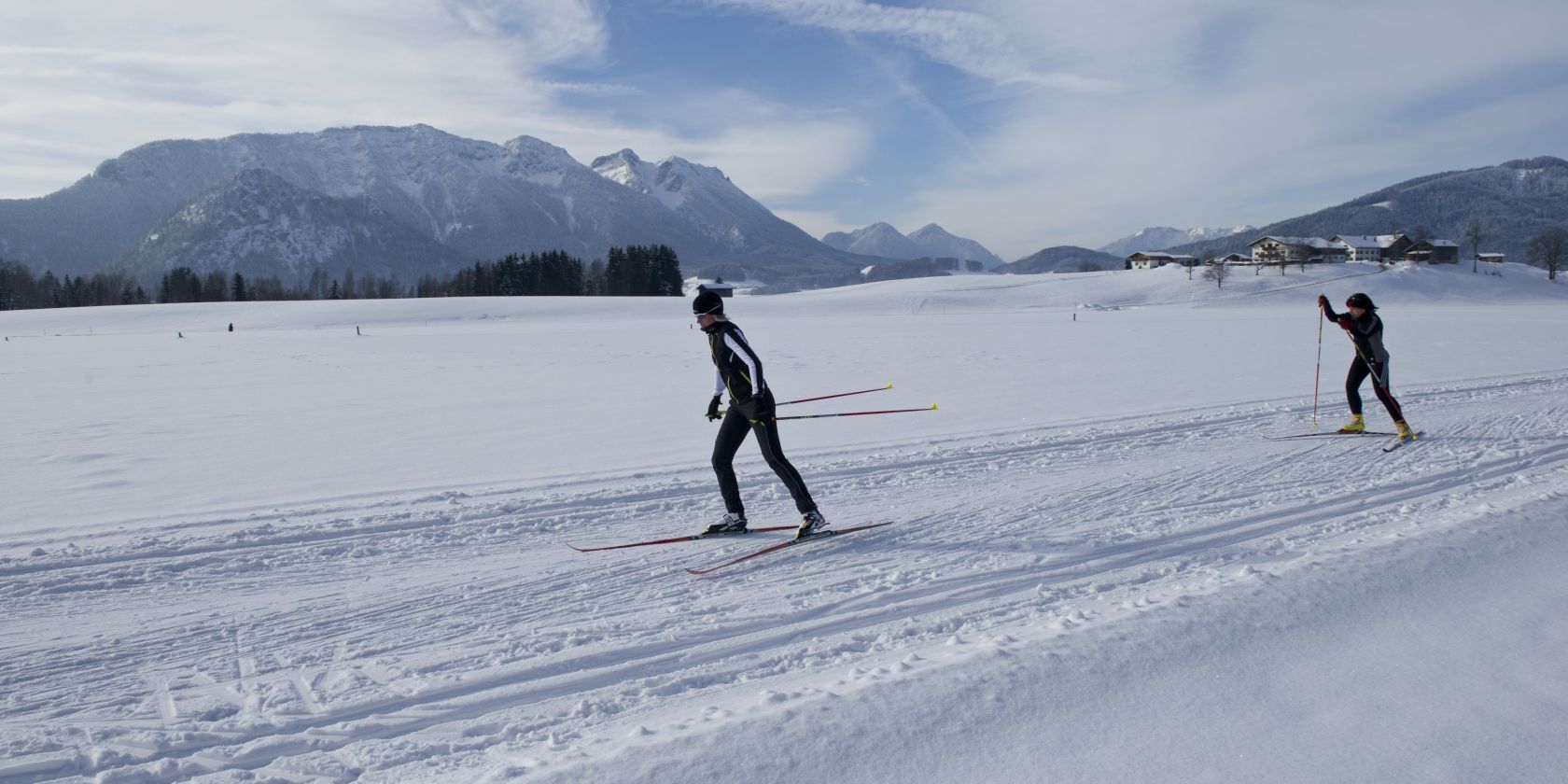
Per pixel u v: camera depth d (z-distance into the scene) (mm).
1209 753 2727
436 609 4293
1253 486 6480
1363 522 5363
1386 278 86000
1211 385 13820
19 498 7055
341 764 2783
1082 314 60094
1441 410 9992
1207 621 3561
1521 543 4539
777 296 89312
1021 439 8742
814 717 2824
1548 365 15633
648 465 8109
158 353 28812
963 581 4551
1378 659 3342
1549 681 3193
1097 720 2895
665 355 25016
